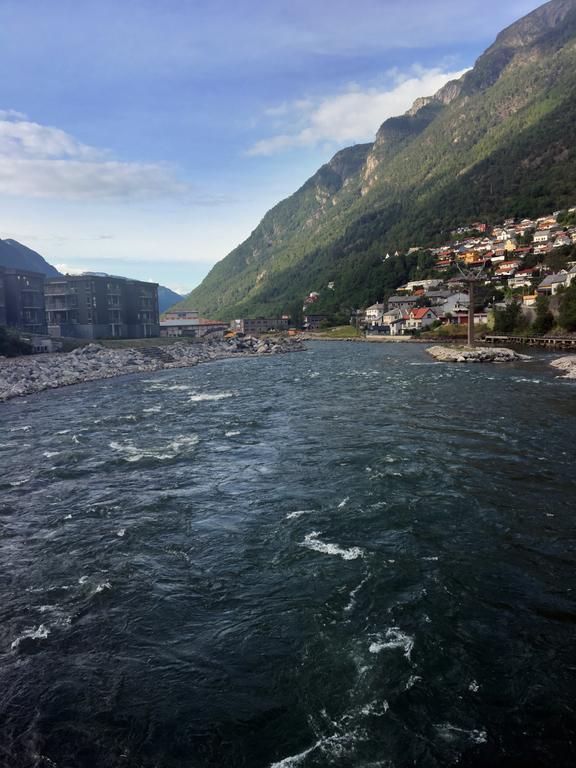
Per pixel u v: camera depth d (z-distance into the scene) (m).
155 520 19.48
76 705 10.52
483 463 24.77
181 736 9.73
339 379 58.88
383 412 37.88
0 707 10.48
